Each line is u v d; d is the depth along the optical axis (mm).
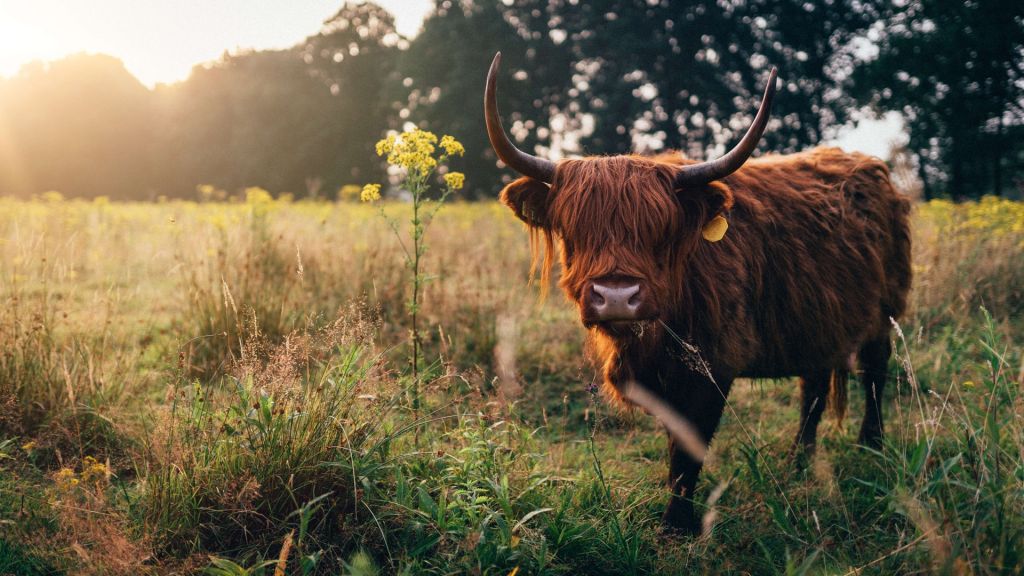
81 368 3947
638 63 32156
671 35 31281
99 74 58594
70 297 5184
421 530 2604
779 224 3740
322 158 47781
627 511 3064
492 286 6426
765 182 3904
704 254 3314
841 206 4094
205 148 52094
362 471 2711
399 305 5773
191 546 2584
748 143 2938
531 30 38562
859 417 4938
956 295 6469
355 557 2441
